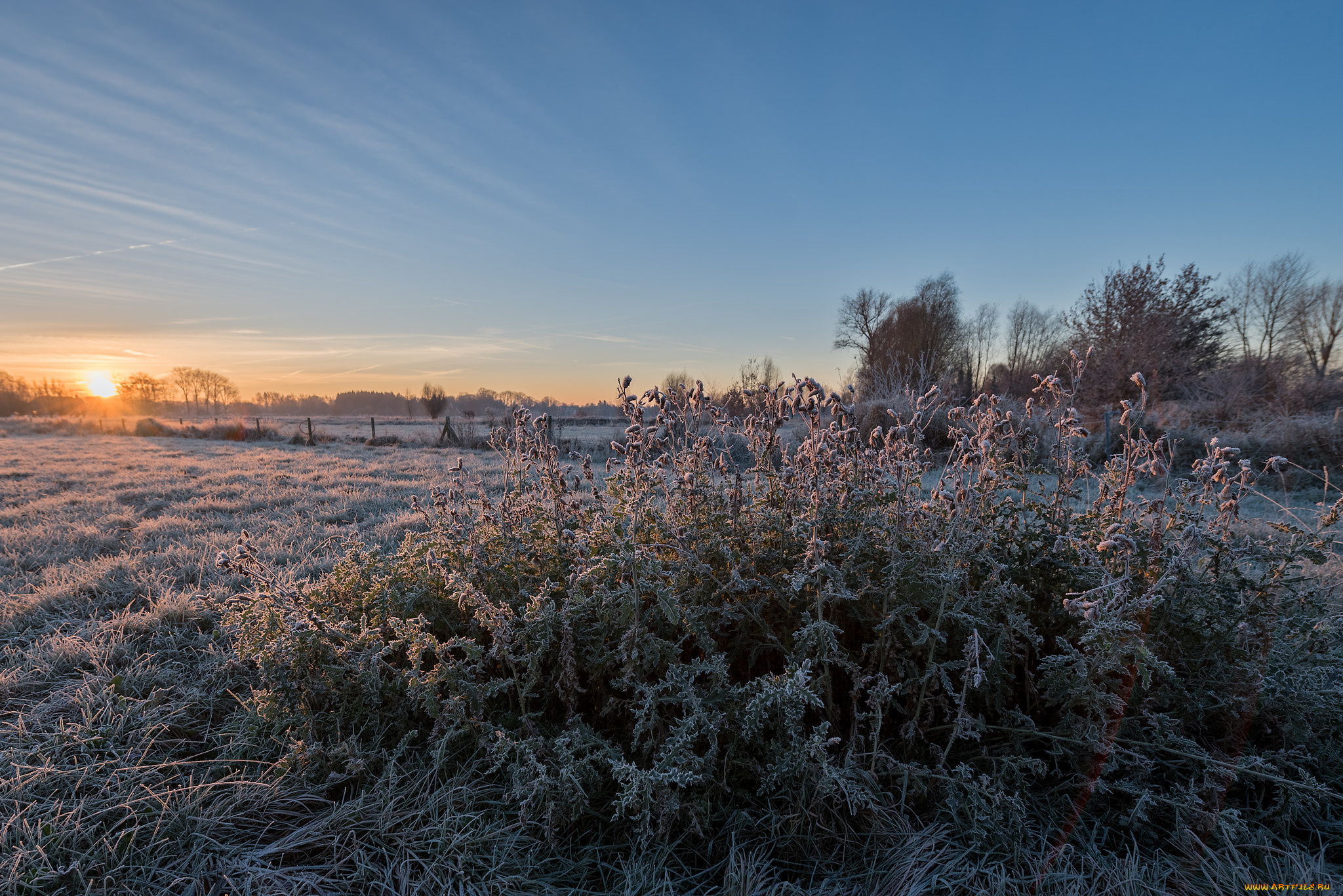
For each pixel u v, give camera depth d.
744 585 2.36
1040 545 2.63
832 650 2.20
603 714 2.32
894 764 2.12
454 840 1.99
